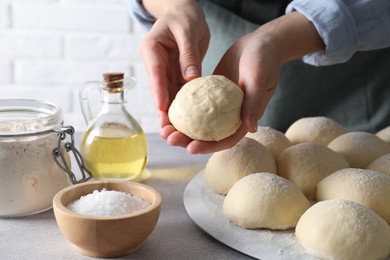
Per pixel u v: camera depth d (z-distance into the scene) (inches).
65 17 76.7
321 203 30.6
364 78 54.1
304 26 38.7
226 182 36.0
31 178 33.5
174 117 32.7
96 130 38.6
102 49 78.1
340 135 42.2
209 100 31.9
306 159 36.5
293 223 31.8
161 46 37.0
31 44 77.4
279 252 29.5
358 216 29.2
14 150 33.1
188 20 37.1
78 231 28.5
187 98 32.4
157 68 34.8
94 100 78.1
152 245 31.1
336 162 36.8
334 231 28.8
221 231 31.8
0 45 77.3
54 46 77.7
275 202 31.7
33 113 36.6
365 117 54.8
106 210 29.8
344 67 53.6
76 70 78.6
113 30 77.4
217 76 34.0
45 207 34.5
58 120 34.9
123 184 32.6
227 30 53.4
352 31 39.3
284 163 37.3
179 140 32.7
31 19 76.5
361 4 39.6
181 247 30.9
